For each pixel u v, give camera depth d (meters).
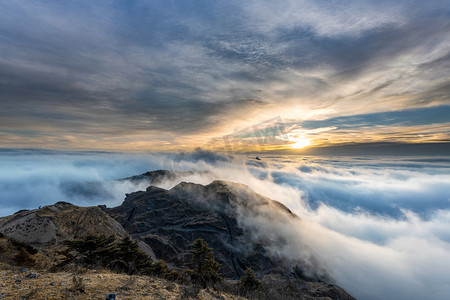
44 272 10.52
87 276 9.66
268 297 21.00
